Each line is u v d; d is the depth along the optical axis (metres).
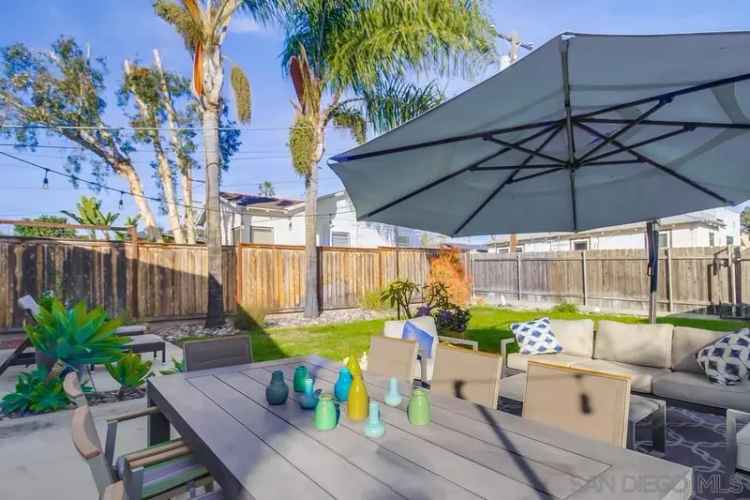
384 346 2.88
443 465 1.41
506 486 1.27
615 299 10.59
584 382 1.87
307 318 9.58
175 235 14.98
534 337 4.60
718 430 3.43
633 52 1.79
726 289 9.05
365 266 11.56
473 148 2.79
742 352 3.39
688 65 1.88
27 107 12.71
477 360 2.31
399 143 2.49
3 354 6.34
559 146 2.94
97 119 13.75
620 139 2.77
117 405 3.99
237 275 9.70
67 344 3.90
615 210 3.55
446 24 7.75
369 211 3.13
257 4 8.20
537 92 2.15
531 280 12.20
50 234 14.12
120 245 8.52
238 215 14.51
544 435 1.66
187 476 1.90
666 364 3.91
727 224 15.38
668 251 9.84
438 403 2.05
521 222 3.74
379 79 8.70
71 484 2.59
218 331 8.09
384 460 1.45
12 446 3.11
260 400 2.12
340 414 1.91
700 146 2.71
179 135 15.28
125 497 1.06
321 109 9.22
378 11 8.05
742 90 2.09
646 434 3.38
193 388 2.33
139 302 8.65
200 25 7.98
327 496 1.22
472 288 13.49
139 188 14.84
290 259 10.45
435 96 9.00
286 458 1.47
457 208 3.42
